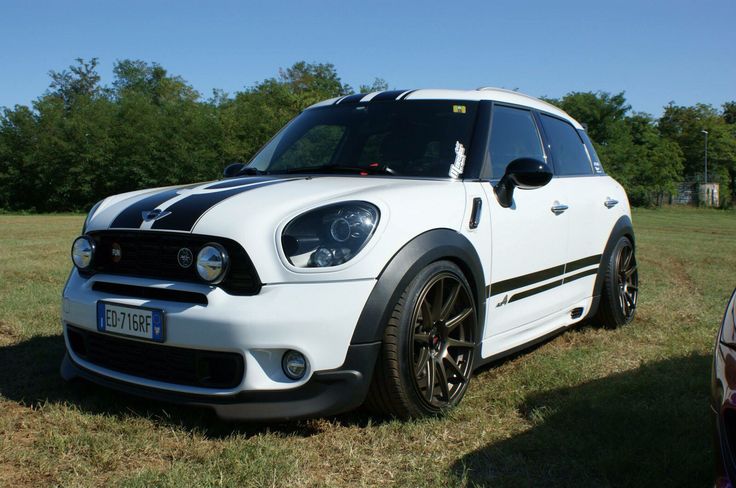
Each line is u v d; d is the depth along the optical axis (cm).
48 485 209
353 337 240
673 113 6688
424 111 339
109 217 276
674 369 340
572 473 219
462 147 316
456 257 275
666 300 574
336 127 350
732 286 667
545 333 368
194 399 243
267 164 350
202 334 235
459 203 286
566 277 381
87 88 6156
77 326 276
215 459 224
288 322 231
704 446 235
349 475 219
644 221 2766
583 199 399
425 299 262
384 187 272
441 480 213
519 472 221
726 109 7912
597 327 456
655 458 223
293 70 6650
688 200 5747
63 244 1104
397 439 247
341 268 238
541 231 345
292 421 261
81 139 4169
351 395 241
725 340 165
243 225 241
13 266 746
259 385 235
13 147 4200
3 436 246
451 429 259
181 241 248
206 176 4319
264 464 220
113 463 223
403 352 251
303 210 248
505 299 319
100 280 268
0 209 4153
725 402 154
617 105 4806
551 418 265
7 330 415
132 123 4325
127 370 263
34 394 293
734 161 6162
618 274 450
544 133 388
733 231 1997
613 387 302
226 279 239
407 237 254
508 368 347
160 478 210
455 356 292
